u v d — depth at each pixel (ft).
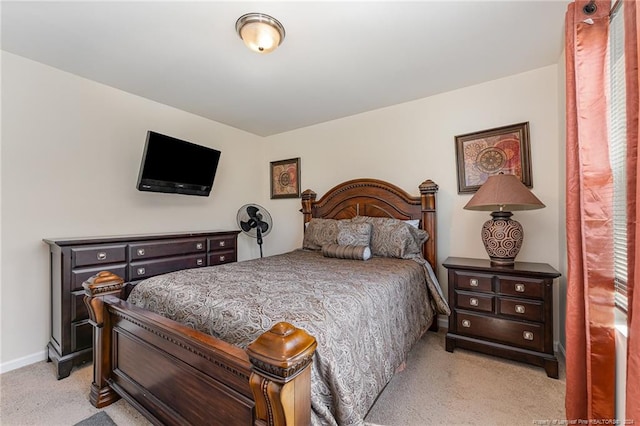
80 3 5.44
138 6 5.53
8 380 6.49
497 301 7.09
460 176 9.34
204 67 7.89
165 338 4.29
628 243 3.26
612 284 3.87
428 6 5.63
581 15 4.18
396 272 6.79
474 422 5.01
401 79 8.72
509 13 5.85
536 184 8.20
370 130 11.27
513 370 6.71
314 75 8.41
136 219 9.67
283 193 13.89
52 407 5.50
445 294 9.59
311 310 4.06
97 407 5.43
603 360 3.86
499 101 8.75
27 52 7.11
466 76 8.59
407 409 5.36
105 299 5.49
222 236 10.66
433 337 8.69
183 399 4.05
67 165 8.08
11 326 7.07
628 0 3.31
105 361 5.50
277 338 2.82
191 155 10.30
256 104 10.57
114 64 7.70
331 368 3.42
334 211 11.70
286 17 5.87
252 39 6.08
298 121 12.48
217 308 4.27
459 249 9.41
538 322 6.60
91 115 8.59
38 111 7.56
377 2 5.49
